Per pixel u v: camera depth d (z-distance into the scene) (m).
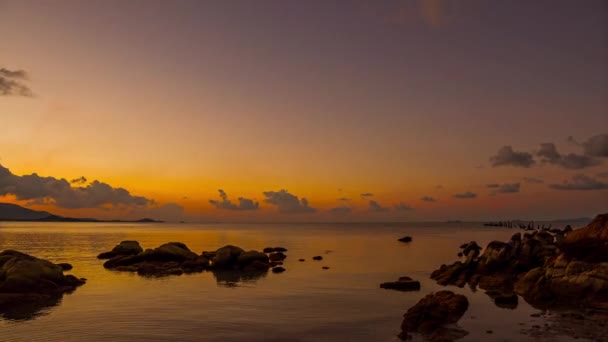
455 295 28.86
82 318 26.89
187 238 132.25
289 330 24.25
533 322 25.19
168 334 23.47
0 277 35.31
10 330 24.31
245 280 42.91
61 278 38.28
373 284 40.06
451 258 65.19
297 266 54.72
